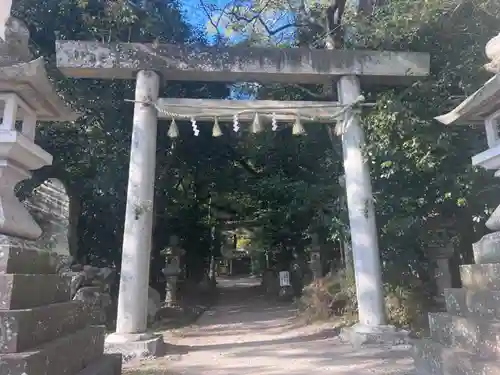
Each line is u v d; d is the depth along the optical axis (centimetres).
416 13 845
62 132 1402
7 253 365
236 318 1658
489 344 403
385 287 1088
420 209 1001
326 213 1464
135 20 1351
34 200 1216
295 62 1010
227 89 1747
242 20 1456
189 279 2495
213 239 2797
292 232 2056
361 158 981
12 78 408
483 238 485
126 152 1431
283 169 1733
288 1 1409
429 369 503
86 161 1449
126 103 1410
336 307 1327
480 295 443
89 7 1327
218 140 1819
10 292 347
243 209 2570
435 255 1140
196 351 942
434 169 892
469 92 839
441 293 1134
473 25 835
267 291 2688
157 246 2034
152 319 1420
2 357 316
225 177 2086
